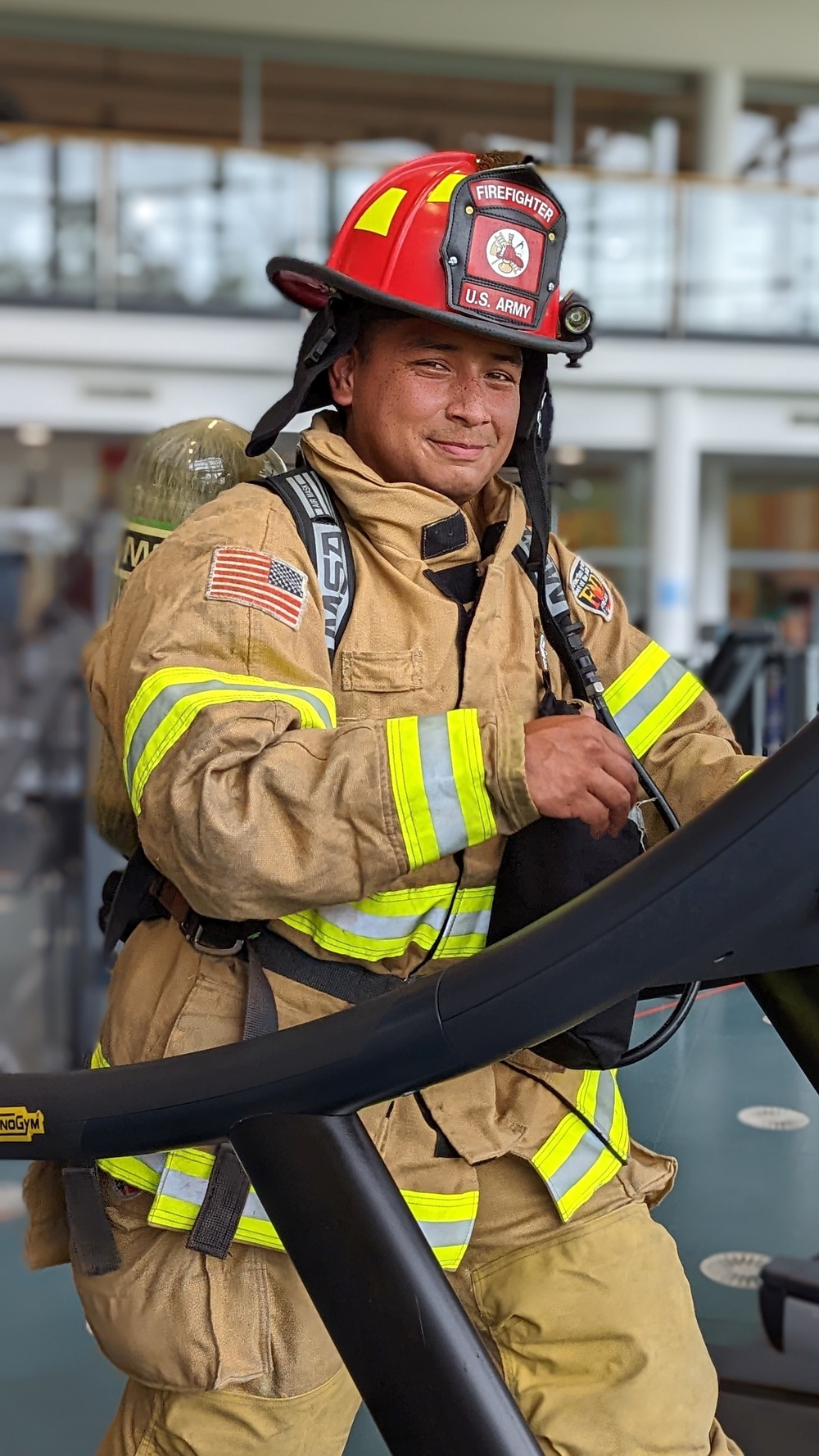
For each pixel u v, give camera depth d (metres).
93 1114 0.79
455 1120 1.10
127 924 1.10
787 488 13.77
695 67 14.24
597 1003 0.70
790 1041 0.92
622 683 1.24
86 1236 1.03
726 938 0.69
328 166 11.35
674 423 12.09
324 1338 1.05
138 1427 1.08
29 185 10.96
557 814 0.86
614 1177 1.22
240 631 0.97
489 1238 1.19
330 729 0.93
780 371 12.05
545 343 1.10
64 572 4.93
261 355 11.28
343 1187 0.74
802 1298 1.49
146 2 13.12
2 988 4.62
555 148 14.54
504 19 13.78
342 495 1.07
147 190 11.12
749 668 2.79
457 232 1.07
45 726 4.45
